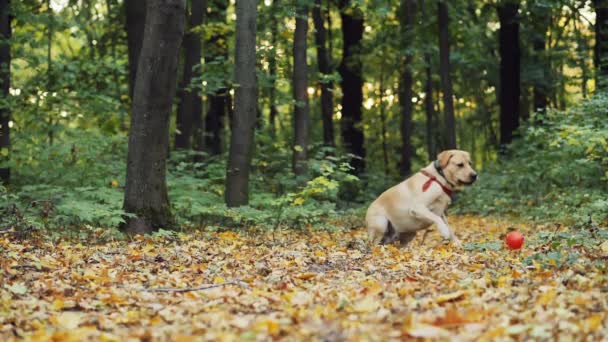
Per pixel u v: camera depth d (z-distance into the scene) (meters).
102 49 10.76
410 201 5.50
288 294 3.63
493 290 3.60
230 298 3.63
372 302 3.38
